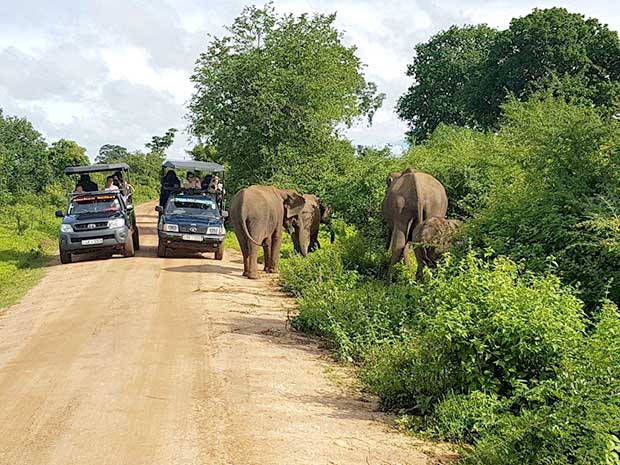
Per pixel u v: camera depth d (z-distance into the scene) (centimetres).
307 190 3055
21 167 4791
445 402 780
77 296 1580
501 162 1733
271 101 3247
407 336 1041
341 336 1099
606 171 1185
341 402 860
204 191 2450
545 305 817
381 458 683
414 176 1582
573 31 4156
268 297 1593
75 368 964
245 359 1028
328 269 1606
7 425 745
